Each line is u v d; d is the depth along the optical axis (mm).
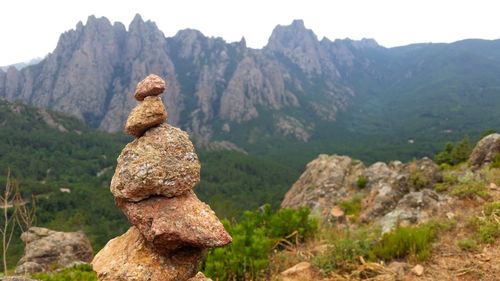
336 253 10773
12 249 48344
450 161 32406
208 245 6094
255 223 13734
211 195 105312
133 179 6102
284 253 11938
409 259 9984
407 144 165625
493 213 11688
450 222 11859
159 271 6191
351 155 151250
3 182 85500
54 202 84062
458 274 9062
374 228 12758
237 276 10188
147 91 6523
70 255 24703
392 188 16344
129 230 6969
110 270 6254
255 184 119062
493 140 21594
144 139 6391
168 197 6309
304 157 169375
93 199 92062
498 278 8609
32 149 127625
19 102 161875
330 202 19531
